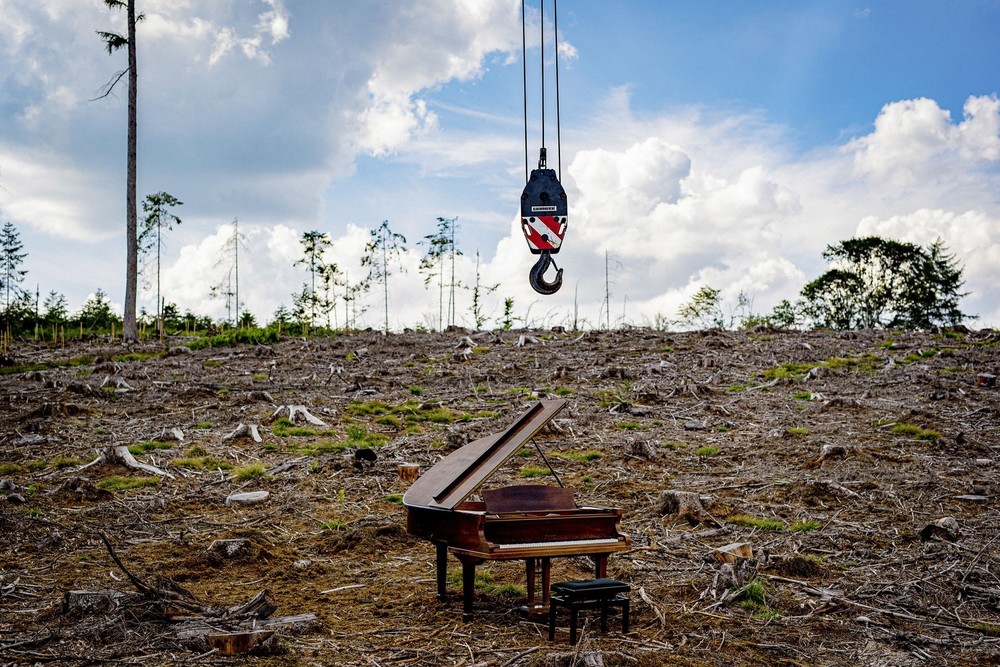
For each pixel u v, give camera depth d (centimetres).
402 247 2969
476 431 1461
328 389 1766
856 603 761
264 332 2428
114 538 953
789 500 1083
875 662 645
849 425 1420
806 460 1251
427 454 1325
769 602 766
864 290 4347
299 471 1234
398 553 935
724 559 870
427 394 1742
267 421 1488
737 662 636
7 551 892
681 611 743
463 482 729
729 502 1084
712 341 2144
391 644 659
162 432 1395
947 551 891
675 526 1011
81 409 1516
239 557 883
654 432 1457
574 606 658
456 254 2922
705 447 1348
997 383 1631
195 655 615
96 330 3039
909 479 1134
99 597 697
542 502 738
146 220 3091
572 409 1605
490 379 1858
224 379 1838
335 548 938
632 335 2325
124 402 1614
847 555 897
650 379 1806
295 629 680
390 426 1513
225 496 1126
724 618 727
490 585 825
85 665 590
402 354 2128
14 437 1359
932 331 2384
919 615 744
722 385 1762
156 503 1073
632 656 631
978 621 734
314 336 2527
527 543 702
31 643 627
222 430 1440
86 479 1131
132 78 2630
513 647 654
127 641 635
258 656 622
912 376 1722
